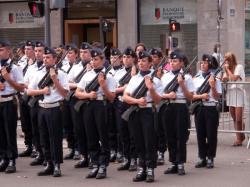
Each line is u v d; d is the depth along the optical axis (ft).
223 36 83.41
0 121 45.27
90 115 43.24
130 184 41.14
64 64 49.96
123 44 89.25
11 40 96.89
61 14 92.73
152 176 41.63
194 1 85.56
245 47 87.15
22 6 96.07
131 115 41.70
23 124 51.06
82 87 43.70
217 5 82.99
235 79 56.54
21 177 43.70
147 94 41.29
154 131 41.65
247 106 56.29
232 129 57.62
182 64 43.73
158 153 47.85
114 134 48.39
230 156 51.03
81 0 91.86
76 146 50.21
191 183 41.24
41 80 43.29
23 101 50.06
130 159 45.65
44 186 40.88
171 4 87.30
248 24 88.12
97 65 43.27
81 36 94.38
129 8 88.74
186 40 86.33
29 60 49.29
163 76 44.11
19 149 54.80
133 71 42.06
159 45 88.22
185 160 44.16
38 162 47.96
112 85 42.98
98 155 43.39
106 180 42.47
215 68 46.26
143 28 89.25
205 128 46.16
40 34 94.89
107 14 90.58
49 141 44.09
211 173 44.37
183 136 43.78
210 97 45.78
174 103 43.70
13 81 43.70
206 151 46.39
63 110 46.93
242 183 41.11
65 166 47.57
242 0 86.07
